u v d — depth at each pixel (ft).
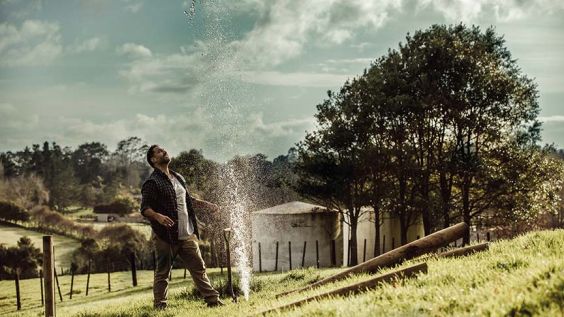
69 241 285.23
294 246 144.46
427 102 127.24
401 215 135.54
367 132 134.10
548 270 21.09
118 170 593.01
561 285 18.78
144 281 128.98
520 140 131.44
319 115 137.69
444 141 138.41
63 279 150.41
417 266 26.37
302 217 144.25
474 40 137.59
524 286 19.98
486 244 33.01
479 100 130.11
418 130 135.85
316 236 144.25
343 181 131.95
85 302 84.64
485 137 133.39
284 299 29.07
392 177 138.00
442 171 130.93
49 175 525.34
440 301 20.48
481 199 130.72
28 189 469.16
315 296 25.44
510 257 27.27
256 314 24.88
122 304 42.75
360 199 132.67
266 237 146.41
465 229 33.50
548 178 130.82
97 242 224.94
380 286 25.70
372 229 158.10
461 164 127.24
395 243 162.20
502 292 19.86
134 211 411.95
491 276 23.75
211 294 33.55
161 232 32.99
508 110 131.44
